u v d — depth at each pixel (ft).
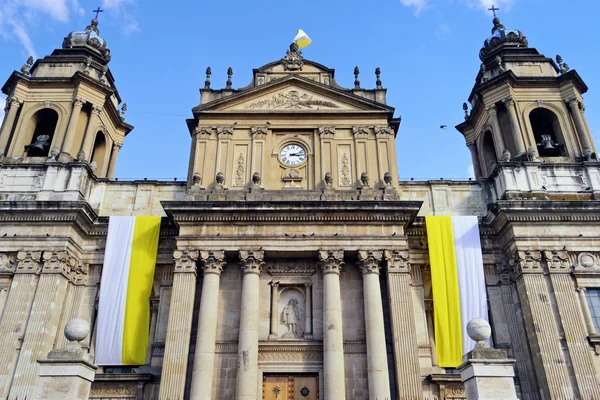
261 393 71.36
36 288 74.79
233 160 87.66
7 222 78.79
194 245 77.05
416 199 88.38
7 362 69.26
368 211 78.48
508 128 94.89
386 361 69.62
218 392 70.03
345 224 78.59
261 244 77.15
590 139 90.94
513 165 85.66
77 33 105.81
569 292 74.18
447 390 71.97
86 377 49.96
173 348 69.92
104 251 82.38
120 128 106.32
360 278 78.07
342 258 76.48
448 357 72.38
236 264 78.79
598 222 78.95
